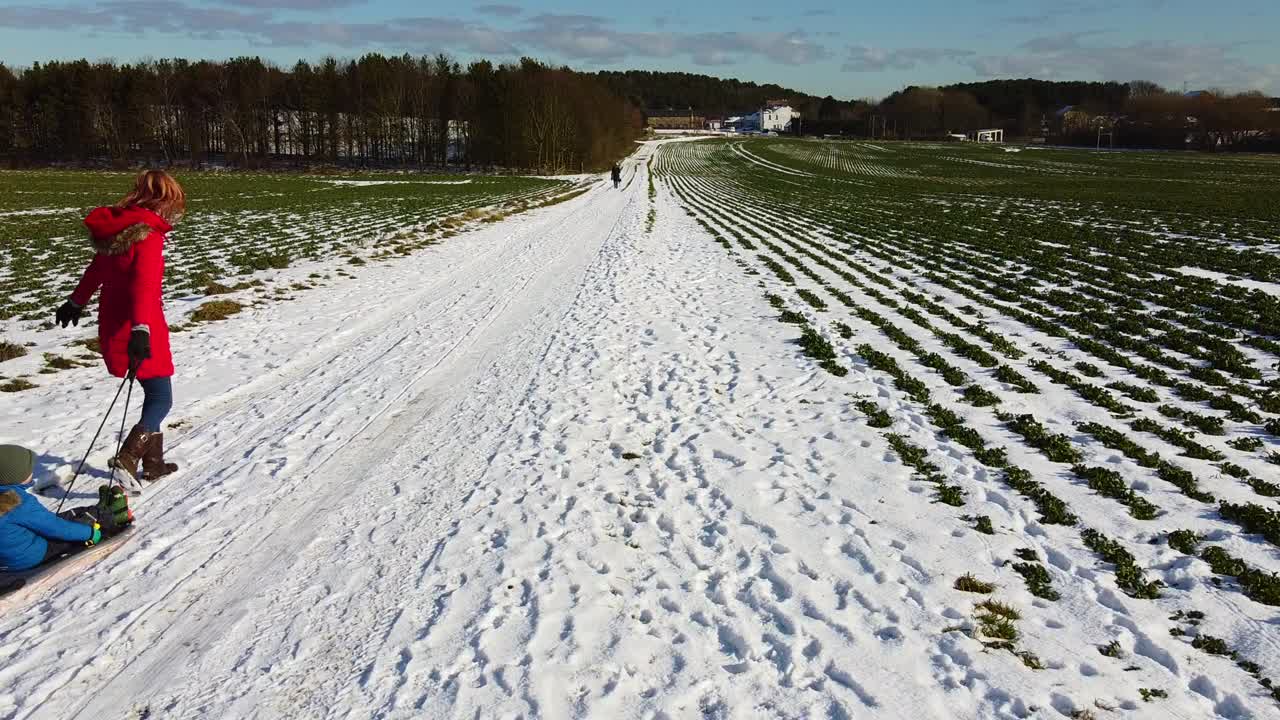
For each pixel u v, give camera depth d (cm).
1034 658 472
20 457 530
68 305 653
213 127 11194
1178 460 795
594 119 10106
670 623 506
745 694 436
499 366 1159
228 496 691
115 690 438
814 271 2092
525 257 2369
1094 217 3538
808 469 775
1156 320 1440
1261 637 495
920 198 4997
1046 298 1672
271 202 4516
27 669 454
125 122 10300
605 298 1692
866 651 476
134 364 622
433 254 2406
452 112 10675
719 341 1323
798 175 8075
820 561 591
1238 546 611
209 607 520
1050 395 1013
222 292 1691
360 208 4088
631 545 614
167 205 662
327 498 692
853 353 1233
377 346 1276
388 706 423
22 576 527
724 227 3294
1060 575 572
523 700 426
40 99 9962
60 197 4831
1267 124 13462
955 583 559
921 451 818
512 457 795
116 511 597
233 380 1049
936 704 428
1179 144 13938
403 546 605
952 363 1170
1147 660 472
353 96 10762
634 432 882
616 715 416
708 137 19288
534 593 535
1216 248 2462
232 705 426
